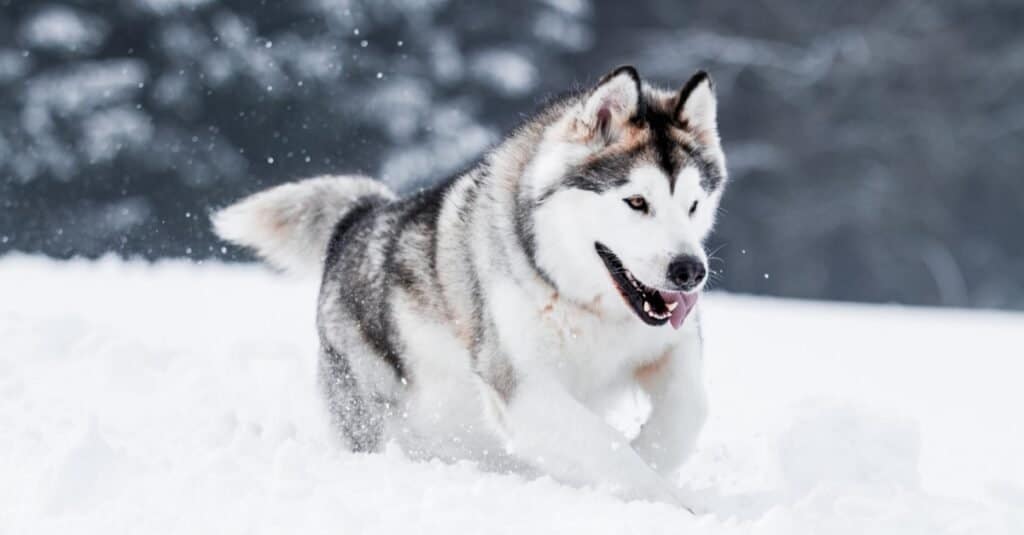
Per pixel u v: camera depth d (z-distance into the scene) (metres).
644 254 6.30
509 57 38.12
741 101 46.12
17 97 35.00
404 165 35.03
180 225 33.78
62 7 35.28
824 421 6.91
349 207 8.78
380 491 5.89
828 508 5.96
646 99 6.94
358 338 7.85
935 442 9.31
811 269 43.50
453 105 36.94
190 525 5.31
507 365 6.74
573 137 6.64
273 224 8.87
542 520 5.51
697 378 7.04
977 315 27.55
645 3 46.88
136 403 8.53
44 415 7.50
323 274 8.50
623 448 6.38
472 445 7.45
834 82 45.50
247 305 15.63
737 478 7.32
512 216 6.80
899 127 45.22
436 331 7.22
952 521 5.82
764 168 43.78
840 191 44.09
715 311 19.64
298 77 34.62
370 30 36.66
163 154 33.72
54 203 34.31
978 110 46.78
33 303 14.63
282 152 34.84
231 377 9.64
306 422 8.70
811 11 47.75
